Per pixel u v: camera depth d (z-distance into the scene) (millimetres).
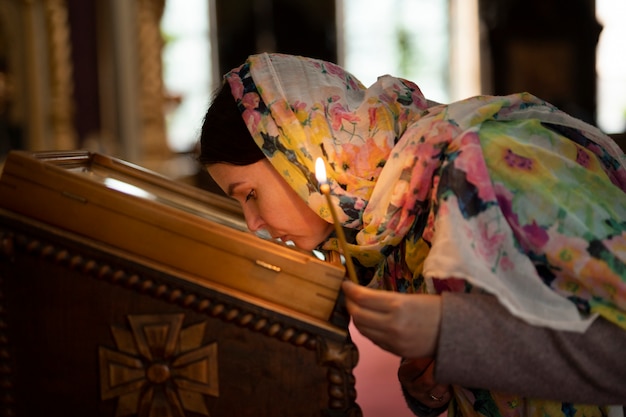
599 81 6746
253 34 7023
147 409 974
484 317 952
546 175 997
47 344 969
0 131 4098
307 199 1108
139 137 5414
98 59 5055
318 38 7027
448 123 1034
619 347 959
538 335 953
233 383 973
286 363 970
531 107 1104
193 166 5539
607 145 1114
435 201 1004
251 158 1139
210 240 969
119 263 957
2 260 954
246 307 958
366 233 1090
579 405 1085
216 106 1160
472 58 6840
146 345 968
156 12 5445
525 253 982
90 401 978
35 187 964
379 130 1128
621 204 1026
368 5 6992
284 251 986
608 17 6680
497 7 6719
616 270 953
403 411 2365
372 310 955
